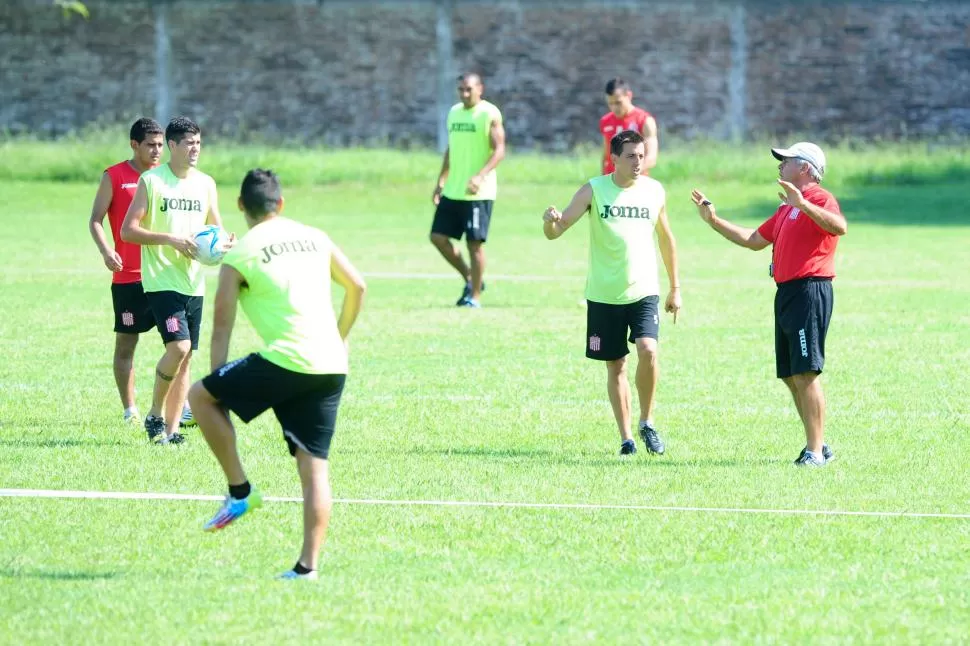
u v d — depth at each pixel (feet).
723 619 66.18
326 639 63.10
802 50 440.86
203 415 71.67
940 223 308.81
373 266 233.14
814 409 99.55
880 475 96.22
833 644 62.95
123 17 428.56
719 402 123.44
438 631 64.23
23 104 429.38
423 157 399.03
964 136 441.27
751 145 423.64
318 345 71.15
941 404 122.11
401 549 77.92
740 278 218.18
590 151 426.92
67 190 346.95
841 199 351.05
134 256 111.65
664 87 440.45
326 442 72.02
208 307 183.32
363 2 432.66
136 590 69.97
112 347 150.41
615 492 91.15
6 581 71.46
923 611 67.46
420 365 141.18
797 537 80.59
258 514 84.99
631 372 137.90
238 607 67.31
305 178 367.25
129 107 431.43
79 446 104.47
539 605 68.03
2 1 425.28
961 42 441.27
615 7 436.76
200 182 107.34
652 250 103.96
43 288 197.57
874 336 160.15
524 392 127.44
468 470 97.14
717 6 437.99
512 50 437.17
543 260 244.83
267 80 433.48
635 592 70.18
